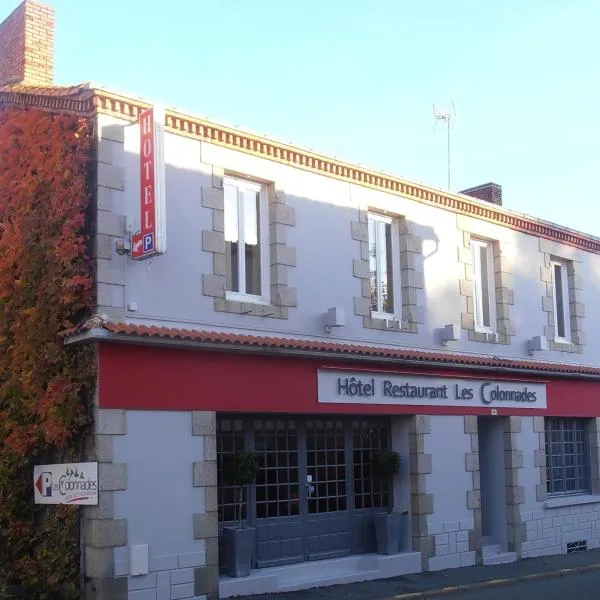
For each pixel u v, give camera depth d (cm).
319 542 1293
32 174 1124
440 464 1445
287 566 1223
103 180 1049
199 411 1095
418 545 1387
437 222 1533
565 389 1755
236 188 1241
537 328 1731
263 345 1146
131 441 1023
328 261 1327
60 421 1013
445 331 1486
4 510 1079
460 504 1471
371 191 1417
